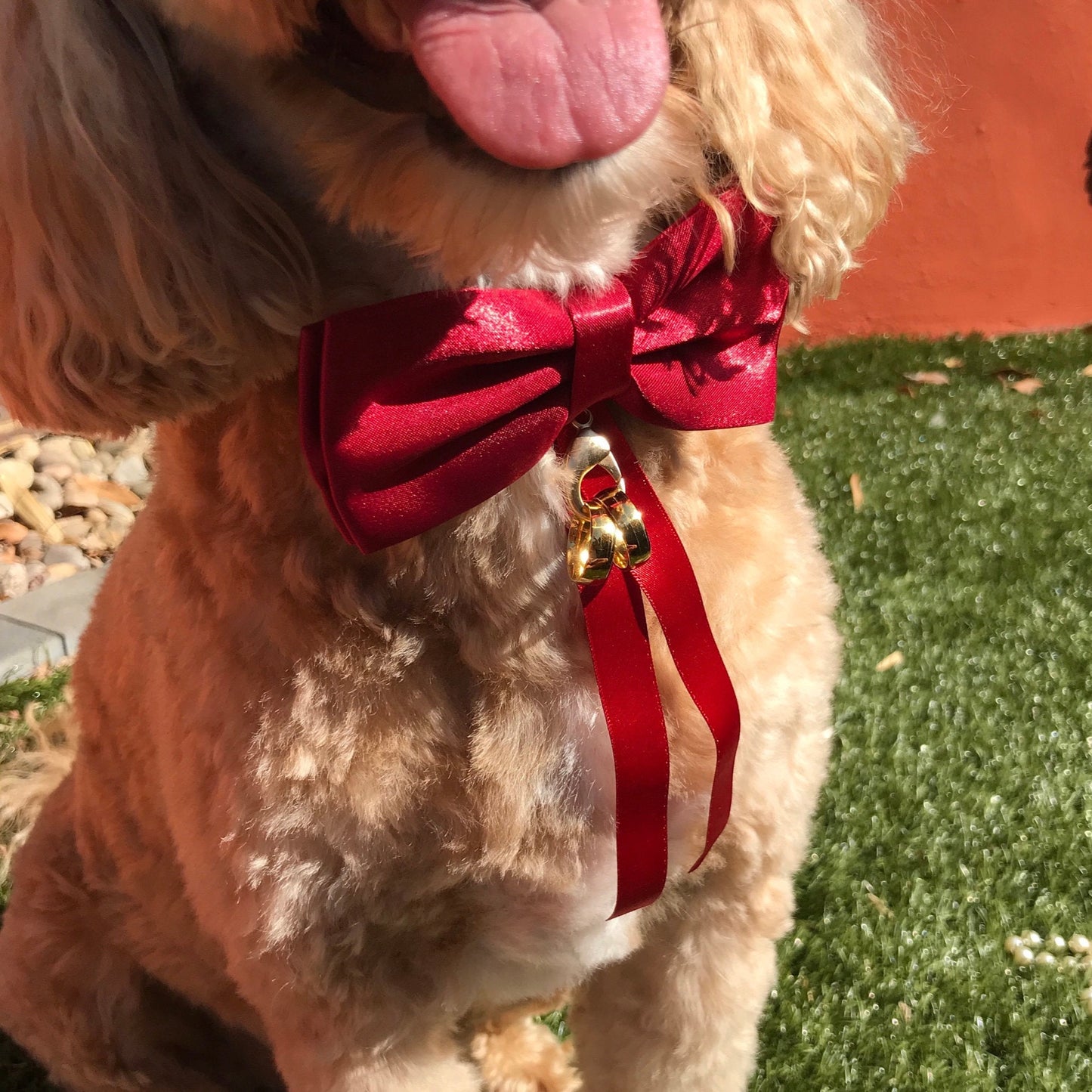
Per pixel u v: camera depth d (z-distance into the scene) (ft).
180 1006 1.58
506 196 0.80
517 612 0.99
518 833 1.01
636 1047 1.28
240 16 0.81
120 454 3.36
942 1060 1.46
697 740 1.05
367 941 1.06
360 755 0.98
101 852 1.44
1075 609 2.32
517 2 0.80
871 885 1.72
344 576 0.98
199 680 1.04
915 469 3.02
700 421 0.98
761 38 1.02
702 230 0.98
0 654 2.46
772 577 1.08
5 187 0.91
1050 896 1.67
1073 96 4.51
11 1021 1.58
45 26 0.88
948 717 2.03
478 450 0.92
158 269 0.89
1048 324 4.73
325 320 0.89
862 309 4.87
